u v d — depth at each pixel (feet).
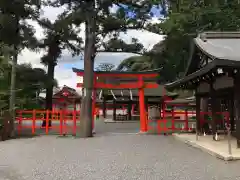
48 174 22.27
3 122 47.39
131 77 56.59
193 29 72.13
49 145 39.60
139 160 27.94
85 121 50.93
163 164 25.86
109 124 89.15
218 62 28.60
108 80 55.77
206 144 36.04
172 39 72.28
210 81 39.40
